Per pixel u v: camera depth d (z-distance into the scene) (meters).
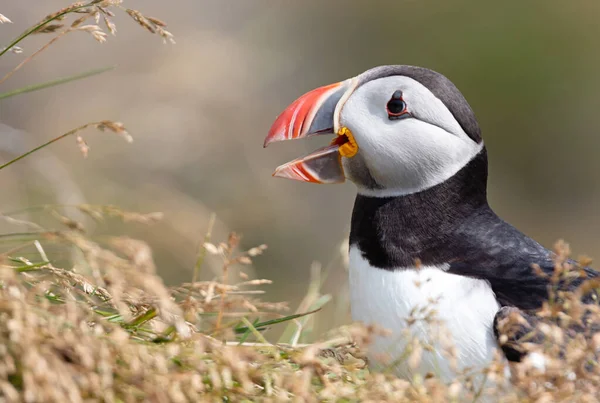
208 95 22.55
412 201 8.08
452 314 7.39
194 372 6.19
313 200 23.34
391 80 8.20
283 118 8.48
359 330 6.75
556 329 6.57
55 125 21.11
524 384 6.45
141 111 21.06
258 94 26.70
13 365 5.56
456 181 8.09
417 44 31.27
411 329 7.39
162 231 16.77
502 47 30.11
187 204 17.80
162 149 20.47
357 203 8.37
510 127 29.55
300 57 30.06
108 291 6.93
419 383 6.46
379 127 8.12
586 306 6.68
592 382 6.46
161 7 27.94
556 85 29.66
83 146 6.87
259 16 30.14
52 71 23.14
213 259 13.06
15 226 13.94
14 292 5.72
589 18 30.09
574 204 28.77
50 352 5.59
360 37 31.67
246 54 27.88
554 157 29.25
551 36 30.00
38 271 7.06
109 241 5.94
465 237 7.95
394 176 8.11
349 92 8.37
